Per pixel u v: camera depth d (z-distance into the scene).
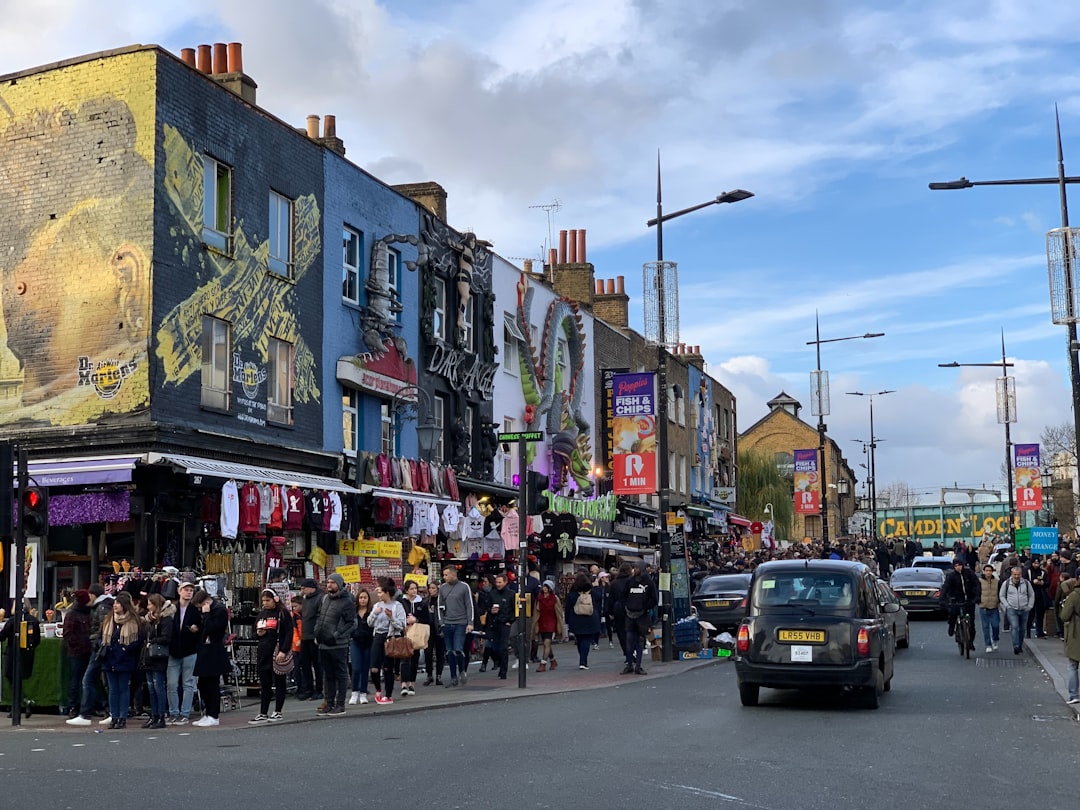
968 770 10.39
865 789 9.40
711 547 49.50
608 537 37.28
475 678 21.05
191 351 20.62
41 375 20.36
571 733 12.91
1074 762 10.88
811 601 15.38
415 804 8.72
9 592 19.20
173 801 8.89
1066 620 15.07
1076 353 23.12
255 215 22.67
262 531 21.30
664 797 9.00
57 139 20.77
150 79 20.23
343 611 15.81
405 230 28.56
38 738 13.56
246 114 22.59
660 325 25.20
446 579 19.70
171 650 14.91
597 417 41.94
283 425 23.03
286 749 12.02
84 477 18.62
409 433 28.25
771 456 69.50
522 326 35.19
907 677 19.44
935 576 37.34
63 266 20.45
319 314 24.67
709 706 15.70
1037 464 41.72
